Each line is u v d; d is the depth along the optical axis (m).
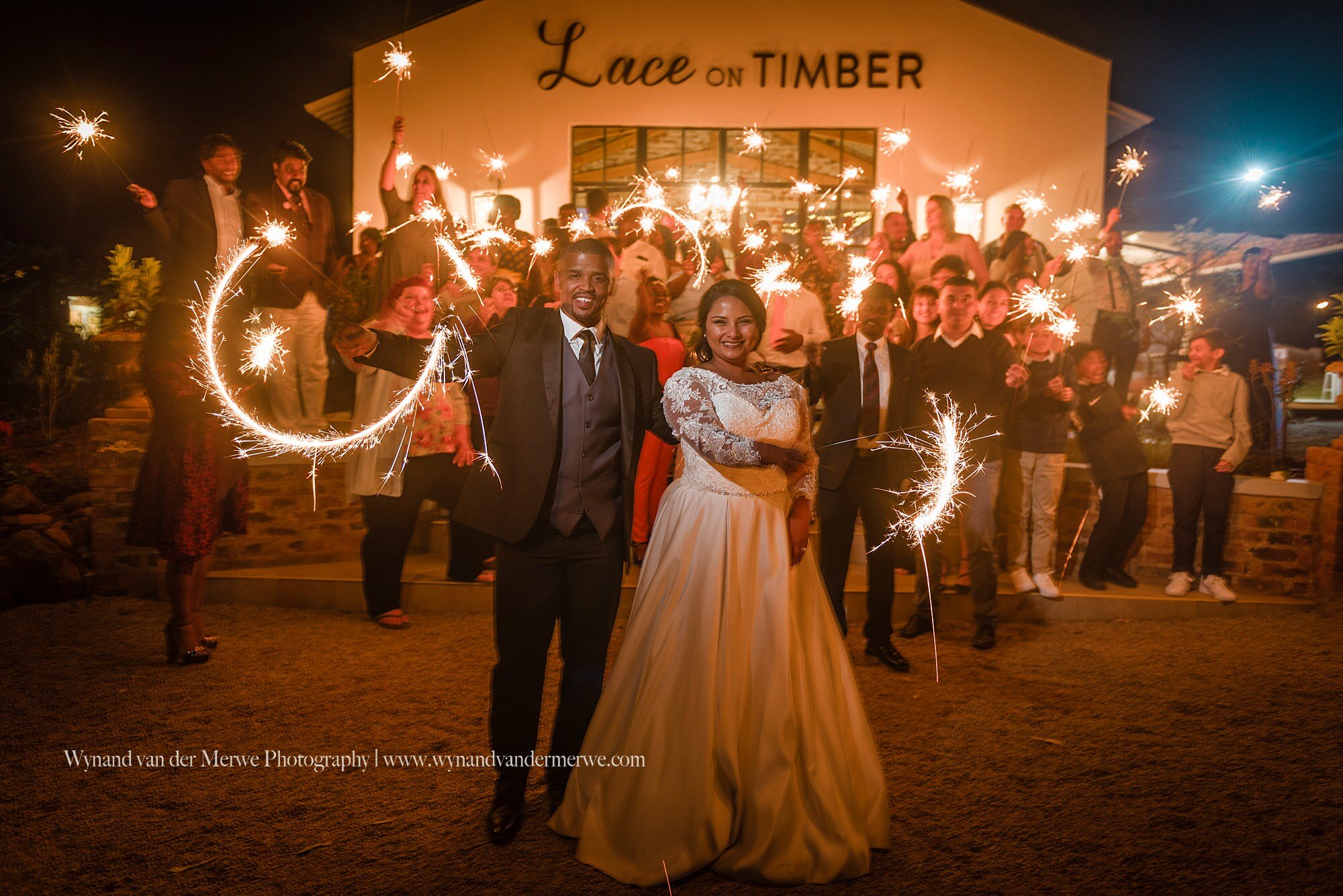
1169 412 6.43
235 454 5.02
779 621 3.04
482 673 4.84
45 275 13.05
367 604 5.68
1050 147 10.73
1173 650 5.41
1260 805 3.43
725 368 3.26
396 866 2.97
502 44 10.68
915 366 5.20
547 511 3.19
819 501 5.18
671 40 10.73
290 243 6.83
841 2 10.69
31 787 3.51
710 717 2.92
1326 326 7.05
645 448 5.45
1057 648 5.46
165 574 6.27
